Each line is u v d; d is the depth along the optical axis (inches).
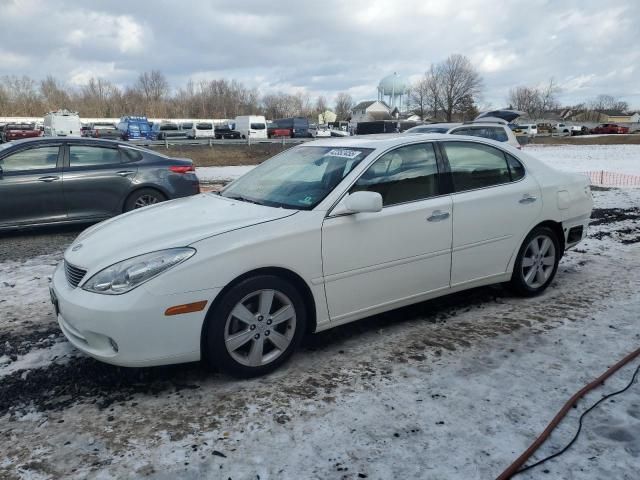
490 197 166.7
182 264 116.9
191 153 1082.1
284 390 122.8
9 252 254.5
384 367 133.7
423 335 153.7
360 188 143.4
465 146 168.6
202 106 3826.3
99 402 118.6
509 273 176.6
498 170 174.1
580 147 1574.8
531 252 182.5
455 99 2822.3
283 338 131.2
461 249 161.0
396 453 99.3
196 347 119.9
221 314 120.3
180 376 130.3
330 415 112.0
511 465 94.8
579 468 94.9
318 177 150.4
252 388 124.0
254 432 106.3
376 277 144.6
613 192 467.5
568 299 182.2
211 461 97.6
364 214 140.8
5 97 3385.8
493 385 123.7
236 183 175.2
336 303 138.9
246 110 4077.3
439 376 128.5
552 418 110.1
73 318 119.3
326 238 134.3
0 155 273.7
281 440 103.6
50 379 128.7
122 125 1647.4
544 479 92.2
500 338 150.3
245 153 1113.4
